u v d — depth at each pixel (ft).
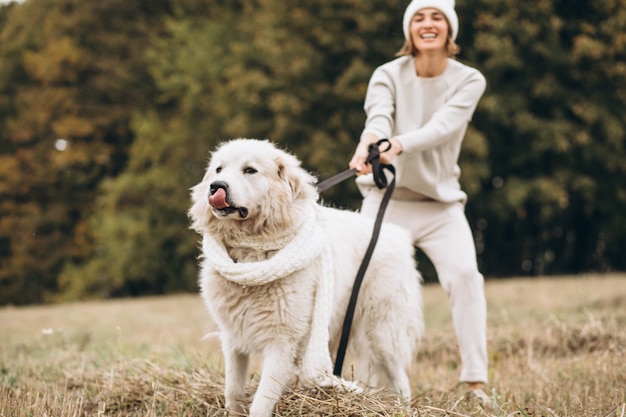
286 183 12.58
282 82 61.21
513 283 45.11
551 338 21.49
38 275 81.46
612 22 57.72
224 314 12.50
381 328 14.05
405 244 14.75
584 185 58.70
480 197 60.59
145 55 78.59
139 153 74.69
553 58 57.77
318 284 12.55
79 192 82.74
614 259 72.02
